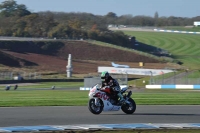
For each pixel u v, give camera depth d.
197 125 48.06
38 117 53.28
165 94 117.62
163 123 49.47
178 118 54.12
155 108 66.44
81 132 42.34
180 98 93.12
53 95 108.06
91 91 56.25
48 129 43.59
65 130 42.97
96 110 55.88
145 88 171.50
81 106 68.69
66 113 57.81
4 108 64.31
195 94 118.88
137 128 45.09
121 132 42.81
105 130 43.62
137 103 75.50
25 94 115.31
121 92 57.09
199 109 65.81
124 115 56.34
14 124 47.25
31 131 42.31
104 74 56.41
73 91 146.12
